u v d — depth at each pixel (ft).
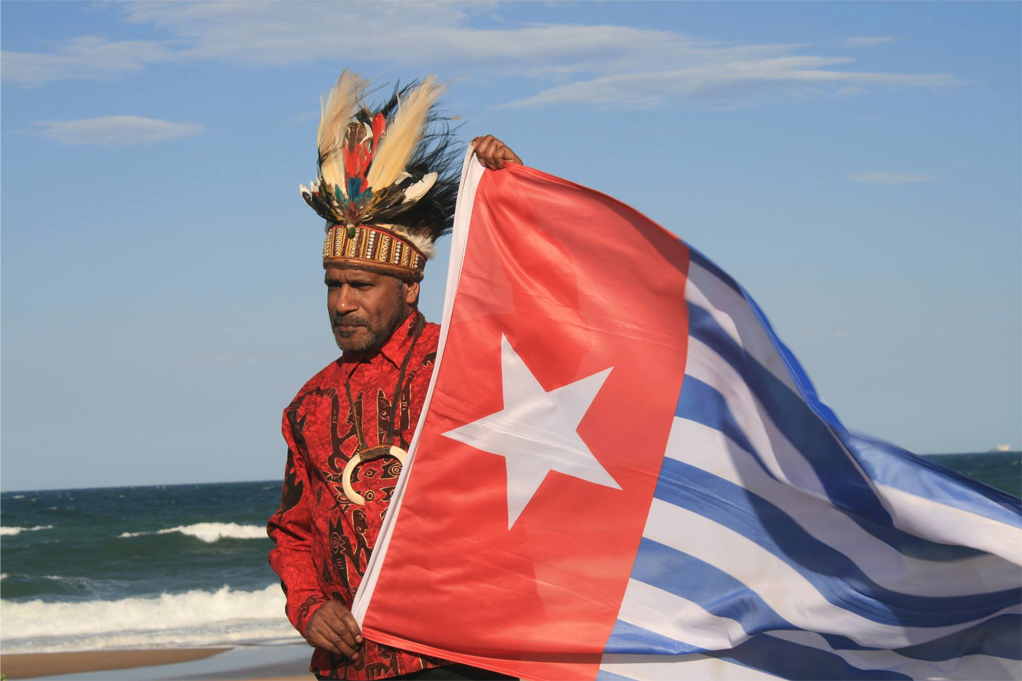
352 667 8.75
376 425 8.93
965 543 8.24
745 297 8.68
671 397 9.08
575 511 9.03
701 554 9.14
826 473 8.92
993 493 8.38
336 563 8.77
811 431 8.86
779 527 9.19
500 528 8.90
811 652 9.39
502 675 9.07
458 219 9.15
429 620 8.71
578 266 9.12
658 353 9.08
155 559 91.76
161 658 43.55
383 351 9.08
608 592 8.99
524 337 9.11
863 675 9.39
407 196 8.85
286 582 9.14
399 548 8.70
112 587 75.56
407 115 8.99
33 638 52.24
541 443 9.03
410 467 8.77
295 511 9.33
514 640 8.81
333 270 8.91
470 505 8.87
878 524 9.02
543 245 9.14
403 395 9.00
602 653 8.93
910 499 8.40
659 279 8.98
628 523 9.07
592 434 9.09
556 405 9.09
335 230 8.98
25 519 166.91
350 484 8.78
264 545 100.32
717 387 9.06
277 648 45.83
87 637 51.75
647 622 9.00
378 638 8.66
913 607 9.20
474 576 8.82
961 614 9.18
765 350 8.80
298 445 9.27
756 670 9.36
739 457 9.11
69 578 78.59
